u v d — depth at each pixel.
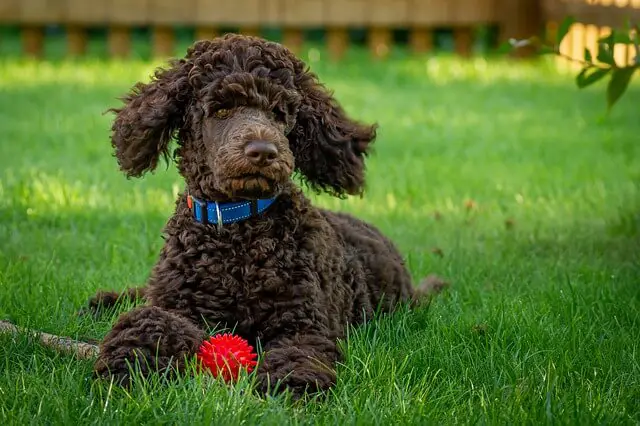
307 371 4.56
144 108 5.36
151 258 7.14
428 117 14.01
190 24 18.55
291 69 5.28
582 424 4.25
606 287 6.43
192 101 5.23
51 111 13.58
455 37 19.61
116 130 5.52
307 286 5.08
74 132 12.27
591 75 6.69
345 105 14.67
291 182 5.34
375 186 9.95
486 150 11.92
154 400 4.27
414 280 7.06
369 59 19.05
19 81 15.98
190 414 4.20
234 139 4.78
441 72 17.91
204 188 5.12
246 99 5.01
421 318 5.93
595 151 11.94
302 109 5.46
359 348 5.16
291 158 4.86
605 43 6.64
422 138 12.63
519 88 16.61
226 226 5.10
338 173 5.71
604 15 17.50
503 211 9.09
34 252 7.36
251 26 18.83
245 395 4.33
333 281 5.43
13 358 4.99
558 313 5.90
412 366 5.06
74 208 8.71
